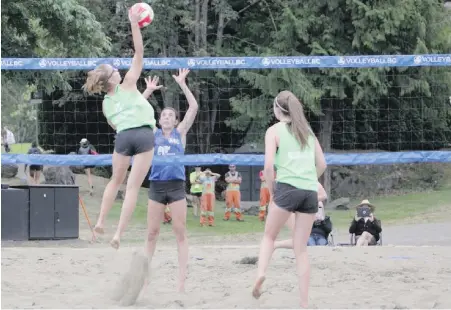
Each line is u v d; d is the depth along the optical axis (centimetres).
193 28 2528
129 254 1041
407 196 2467
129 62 1230
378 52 2466
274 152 604
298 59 1229
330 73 2366
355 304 663
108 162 1278
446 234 1658
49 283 791
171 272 881
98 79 659
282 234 1784
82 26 1873
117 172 662
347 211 2255
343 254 1032
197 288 765
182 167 707
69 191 1480
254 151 2450
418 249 1097
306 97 2331
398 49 2467
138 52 668
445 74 2511
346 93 2509
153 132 670
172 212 709
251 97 2533
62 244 1420
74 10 1853
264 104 2430
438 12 2519
